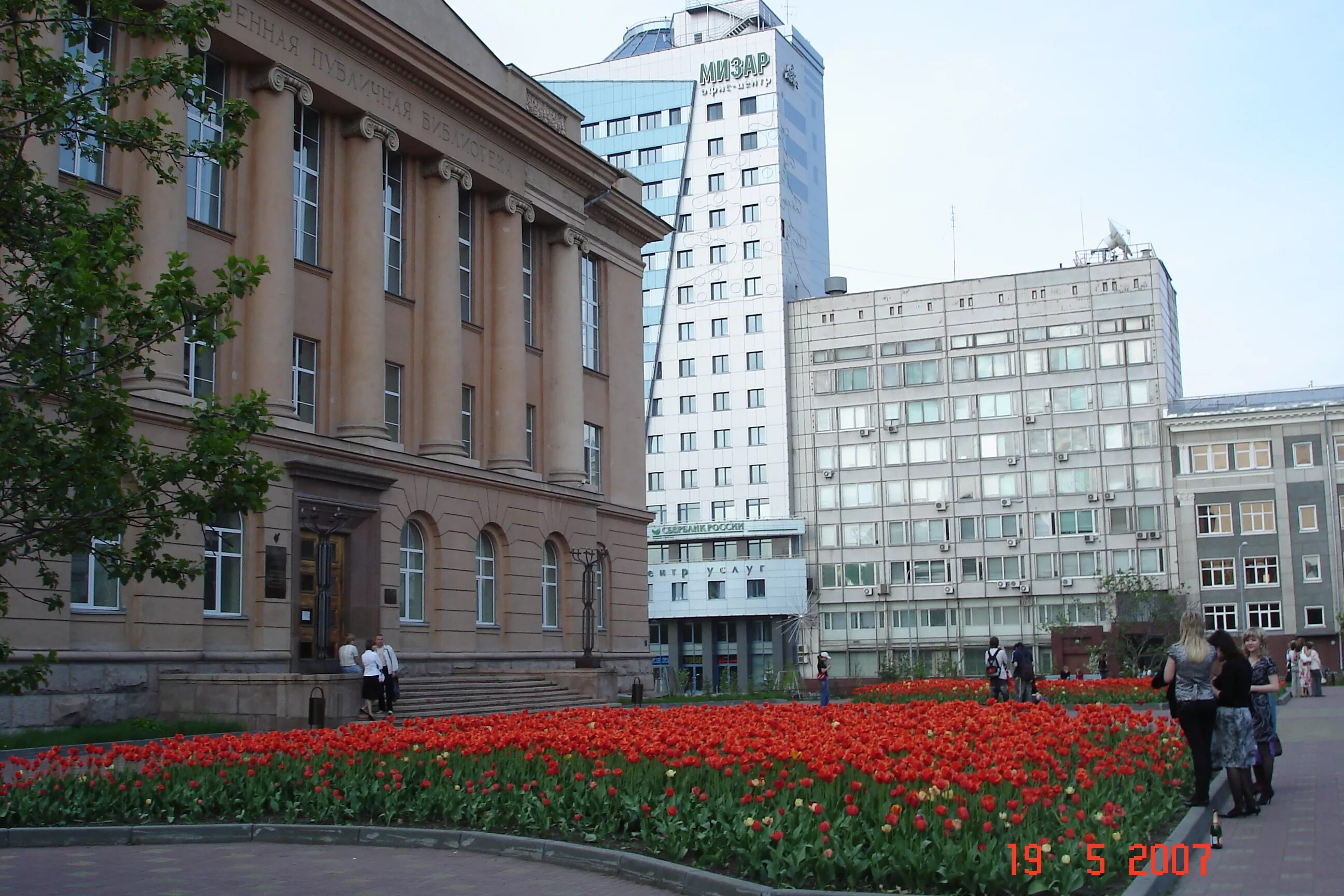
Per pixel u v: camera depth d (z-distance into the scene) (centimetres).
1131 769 1371
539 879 1105
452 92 3759
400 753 1563
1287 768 1836
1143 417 8050
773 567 8706
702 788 1272
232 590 2947
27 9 1288
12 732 2364
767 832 1029
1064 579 8088
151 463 1194
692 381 9225
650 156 9606
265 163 3128
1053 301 8356
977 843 982
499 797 1326
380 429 3403
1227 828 1292
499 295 4038
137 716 2627
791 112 9600
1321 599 7469
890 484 8606
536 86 4350
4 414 1121
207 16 1373
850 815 1036
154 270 2731
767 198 9244
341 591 3244
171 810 1388
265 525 2991
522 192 4150
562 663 4119
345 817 1362
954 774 1198
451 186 3794
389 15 3653
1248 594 7612
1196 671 1346
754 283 9169
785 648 8644
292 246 3159
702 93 9525
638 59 9756
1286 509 7619
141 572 1197
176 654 2727
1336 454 7569
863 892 940
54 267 1159
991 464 8362
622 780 1295
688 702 4481
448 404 3697
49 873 1150
